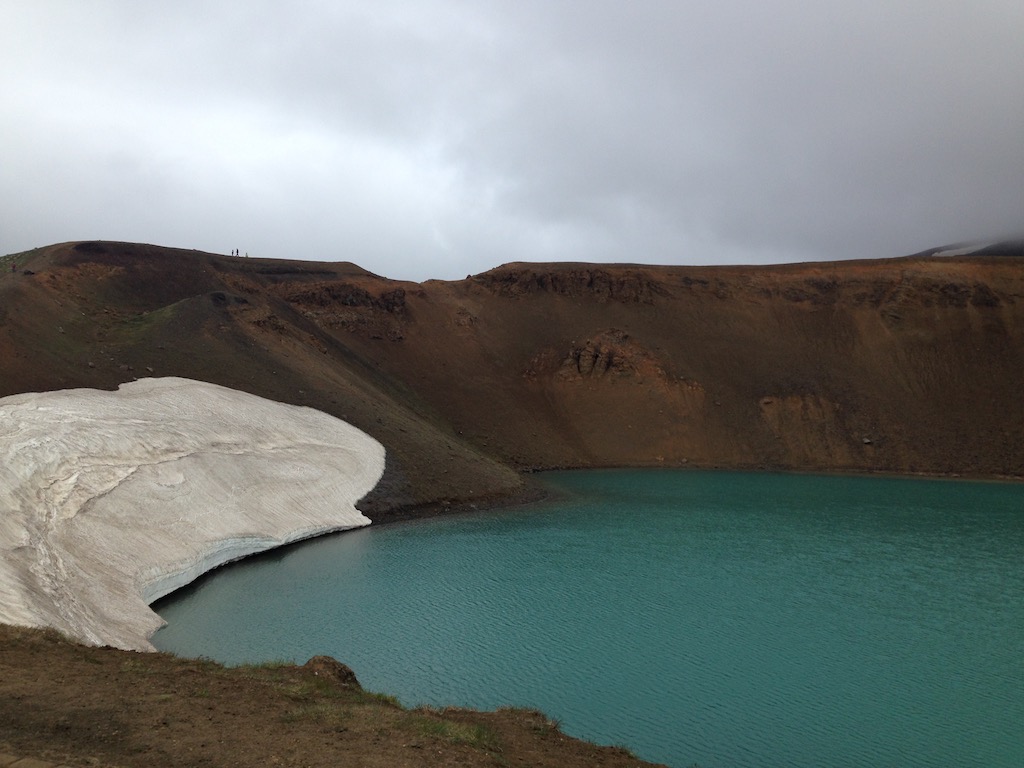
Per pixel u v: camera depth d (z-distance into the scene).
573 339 138.25
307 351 87.56
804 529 63.69
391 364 120.25
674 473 105.19
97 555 34.53
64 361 58.59
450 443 84.38
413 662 30.09
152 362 65.88
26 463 35.66
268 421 63.06
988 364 131.88
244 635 32.56
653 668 30.23
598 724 25.05
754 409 122.88
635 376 127.31
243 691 16.72
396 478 67.31
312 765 12.54
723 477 101.50
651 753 23.09
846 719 25.89
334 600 38.62
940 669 30.69
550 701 26.77
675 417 120.50
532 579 44.09
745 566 48.91
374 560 47.97
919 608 39.62
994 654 32.53
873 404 124.75
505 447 107.81
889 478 105.75
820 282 154.50
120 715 14.02
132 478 42.56
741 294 153.50
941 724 25.61
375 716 15.95
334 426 69.56
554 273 154.62
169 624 33.66
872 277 153.62
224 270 117.62
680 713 26.06
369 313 128.62
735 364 133.38
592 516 67.62
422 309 141.00
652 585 43.34
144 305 86.75
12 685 14.91
